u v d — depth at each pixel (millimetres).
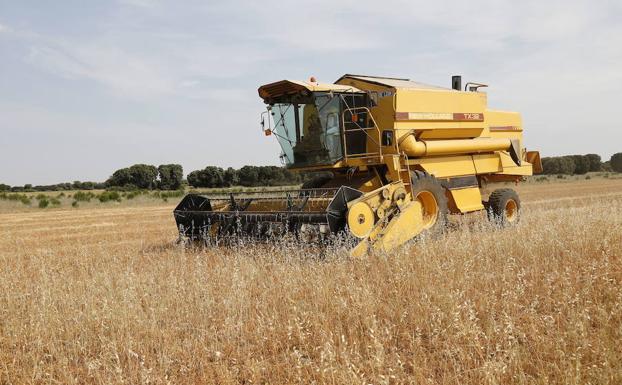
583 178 59281
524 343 4781
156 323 5738
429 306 5691
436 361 4625
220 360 4871
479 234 10078
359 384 3953
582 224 10008
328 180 12188
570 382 3875
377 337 4816
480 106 12789
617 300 5543
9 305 6438
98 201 32594
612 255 8062
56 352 5059
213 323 5754
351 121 10930
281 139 11328
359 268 8008
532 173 14656
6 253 11914
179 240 10984
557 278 6598
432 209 11172
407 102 11008
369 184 11070
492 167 13398
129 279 6980
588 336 4840
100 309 6074
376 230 9484
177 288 6945
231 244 9938
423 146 11289
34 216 23031
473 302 5828
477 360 4547
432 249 8281
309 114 10750
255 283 7203
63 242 13719
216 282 7363
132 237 14336
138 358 4906
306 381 4332
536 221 12539
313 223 9219
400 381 4211
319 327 5344
